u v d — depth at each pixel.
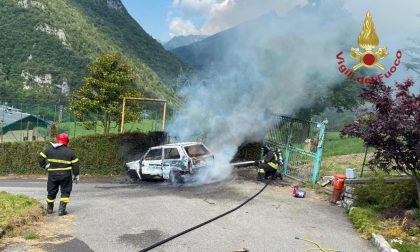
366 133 9.16
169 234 7.95
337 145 21.72
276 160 15.13
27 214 8.33
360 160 16.89
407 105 8.85
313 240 8.04
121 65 31.66
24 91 90.25
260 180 15.13
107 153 19.77
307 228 8.92
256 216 9.76
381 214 9.50
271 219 9.55
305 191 13.27
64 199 9.11
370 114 9.52
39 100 87.31
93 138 19.59
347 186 11.37
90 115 32.50
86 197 11.94
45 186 16.19
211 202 11.25
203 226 8.63
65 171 9.09
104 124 31.44
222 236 7.99
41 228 7.96
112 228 8.21
